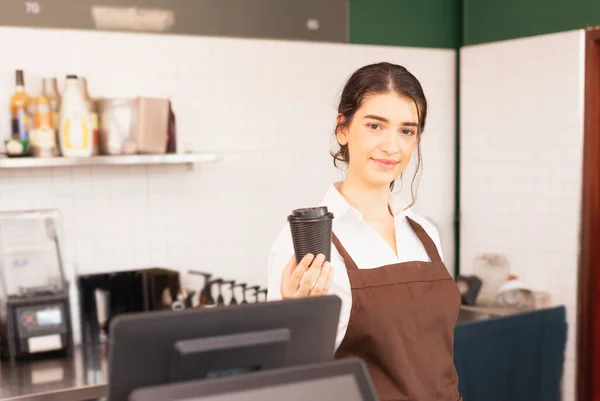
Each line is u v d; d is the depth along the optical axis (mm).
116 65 3432
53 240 3299
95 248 3451
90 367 2955
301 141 3975
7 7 3176
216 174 3736
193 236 3695
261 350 1104
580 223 3742
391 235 1912
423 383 1730
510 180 4129
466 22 4383
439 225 4473
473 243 4406
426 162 4414
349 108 1807
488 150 4266
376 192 1876
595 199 3729
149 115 3188
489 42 4234
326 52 4016
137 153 3201
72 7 3311
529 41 3957
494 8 4180
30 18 3225
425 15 4348
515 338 3613
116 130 3150
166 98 3543
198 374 1064
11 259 3207
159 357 1046
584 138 3695
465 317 3631
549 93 3865
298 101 3945
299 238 1374
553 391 3777
